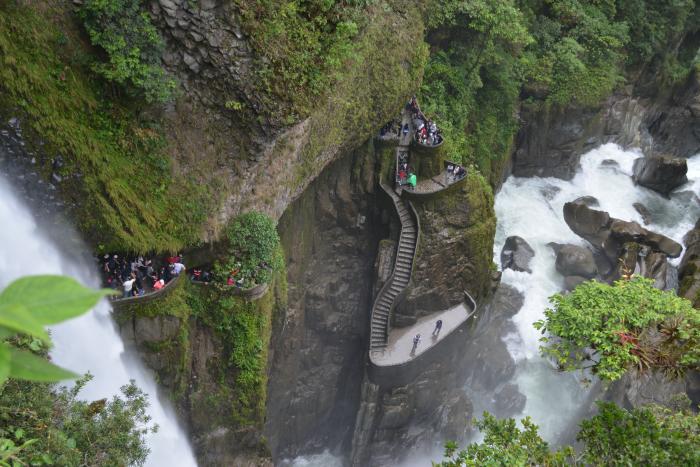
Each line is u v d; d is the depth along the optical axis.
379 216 41.28
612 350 15.34
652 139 68.88
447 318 41.25
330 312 41.38
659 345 15.23
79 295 2.14
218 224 27.36
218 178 27.05
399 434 40.38
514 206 55.34
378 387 38.84
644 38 64.06
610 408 15.30
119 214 24.08
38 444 15.49
